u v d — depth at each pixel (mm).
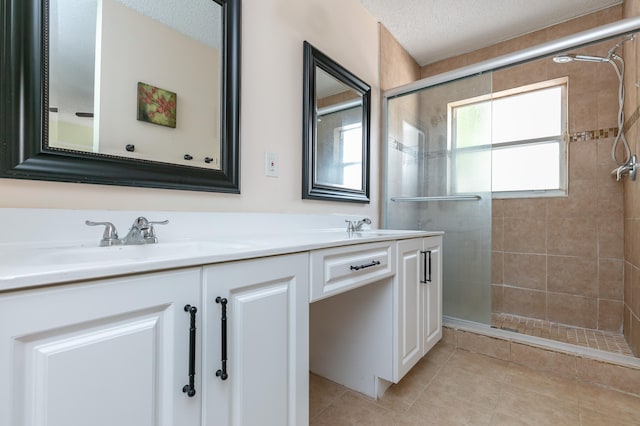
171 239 1095
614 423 1308
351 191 2023
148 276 590
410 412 1378
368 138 2189
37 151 830
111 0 987
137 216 1009
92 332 526
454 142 2160
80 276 502
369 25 2273
